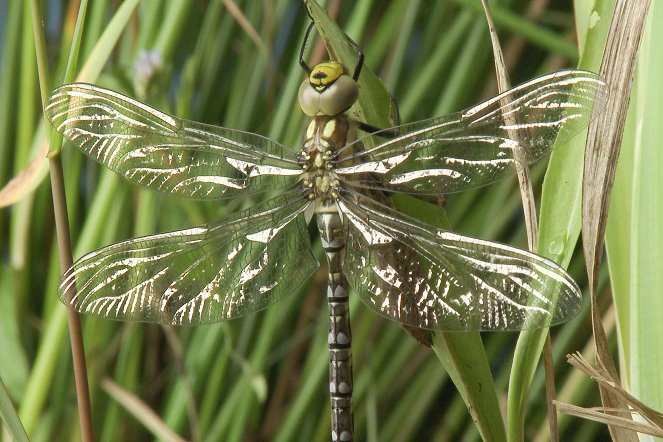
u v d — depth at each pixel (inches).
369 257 34.9
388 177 34.8
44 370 36.0
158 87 36.6
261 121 38.8
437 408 40.1
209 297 34.9
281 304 37.9
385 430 38.9
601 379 33.8
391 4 38.8
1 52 38.8
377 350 39.0
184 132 35.1
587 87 33.8
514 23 37.4
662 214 34.0
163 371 39.1
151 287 34.8
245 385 37.9
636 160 34.1
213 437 37.9
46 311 37.3
